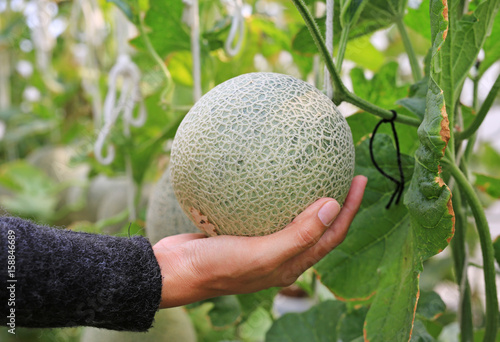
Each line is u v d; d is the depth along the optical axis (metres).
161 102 1.42
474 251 1.86
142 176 1.64
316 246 0.85
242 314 1.38
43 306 0.73
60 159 2.82
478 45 0.87
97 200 2.35
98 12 2.16
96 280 0.75
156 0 1.35
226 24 1.40
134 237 0.84
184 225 1.15
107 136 1.59
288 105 0.77
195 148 0.77
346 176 0.80
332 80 0.84
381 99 1.26
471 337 1.05
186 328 1.24
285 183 0.74
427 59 1.00
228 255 0.78
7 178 2.71
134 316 0.79
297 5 0.75
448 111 0.86
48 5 2.17
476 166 2.49
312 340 1.31
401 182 0.92
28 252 0.72
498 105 2.32
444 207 0.72
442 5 0.71
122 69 1.51
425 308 1.05
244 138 0.74
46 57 2.21
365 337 0.88
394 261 0.95
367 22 1.06
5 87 3.00
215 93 0.81
